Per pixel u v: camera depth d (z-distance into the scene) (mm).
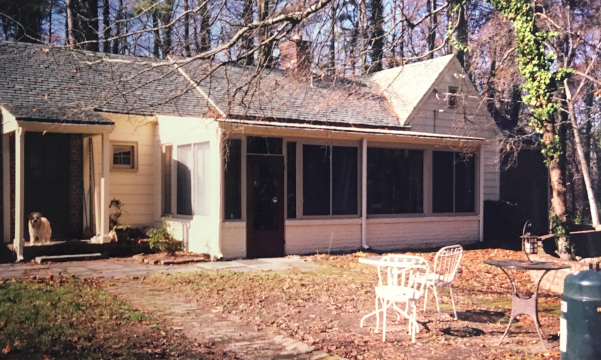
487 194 21781
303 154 15461
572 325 5746
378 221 16672
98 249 14344
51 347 6371
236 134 14133
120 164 15852
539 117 15367
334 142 15945
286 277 11672
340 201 16078
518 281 12180
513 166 22312
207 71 8258
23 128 13062
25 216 14812
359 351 6637
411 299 7023
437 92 20734
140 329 7363
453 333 7578
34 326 7246
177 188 15664
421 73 21609
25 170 14828
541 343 7059
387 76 22766
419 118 20266
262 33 9258
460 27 22125
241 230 14359
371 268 13227
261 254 14680
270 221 14883
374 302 9430
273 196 14945
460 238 18469
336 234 15930
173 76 17453
